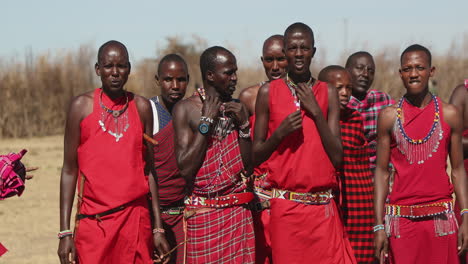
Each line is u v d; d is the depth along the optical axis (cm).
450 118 916
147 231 927
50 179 2594
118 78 908
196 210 926
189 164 909
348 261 929
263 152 902
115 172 900
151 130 948
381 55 3684
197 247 927
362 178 1024
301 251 906
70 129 913
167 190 1062
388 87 3625
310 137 891
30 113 4700
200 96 938
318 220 902
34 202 2150
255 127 926
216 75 917
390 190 1000
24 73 4788
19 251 1527
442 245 917
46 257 1472
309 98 880
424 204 918
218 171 916
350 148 1014
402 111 929
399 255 933
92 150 902
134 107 926
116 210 898
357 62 1236
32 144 3975
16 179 952
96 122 904
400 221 930
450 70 4103
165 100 1085
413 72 917
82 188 909
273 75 1137
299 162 891
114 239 898
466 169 1079
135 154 912
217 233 921
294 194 902
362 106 1221
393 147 939
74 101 912
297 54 898
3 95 4628
